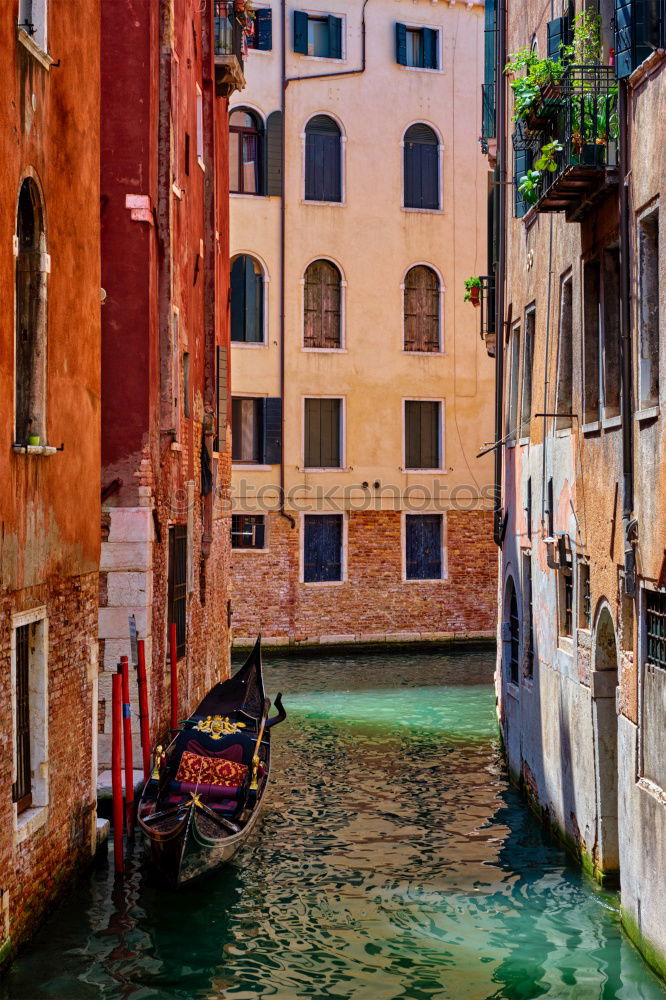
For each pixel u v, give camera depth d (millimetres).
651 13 8820
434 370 27172
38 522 9016
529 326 14055
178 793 12047
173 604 14586
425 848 12008
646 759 8781
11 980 8484
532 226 13570
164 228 13680
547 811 12422
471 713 19234
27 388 9156
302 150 26141
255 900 10539
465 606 27500
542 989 8523
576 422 11109
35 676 9219
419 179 27219
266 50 25844
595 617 10289
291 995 8602
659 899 8305
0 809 8227
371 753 16359
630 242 9156
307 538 26406
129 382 12898
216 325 18172
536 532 13055
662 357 8312
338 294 26594
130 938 9586
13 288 8367
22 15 9016
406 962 9148
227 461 19719
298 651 26125
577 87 10195
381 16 26797
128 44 13070
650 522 8570
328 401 26531
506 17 15516
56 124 9555
